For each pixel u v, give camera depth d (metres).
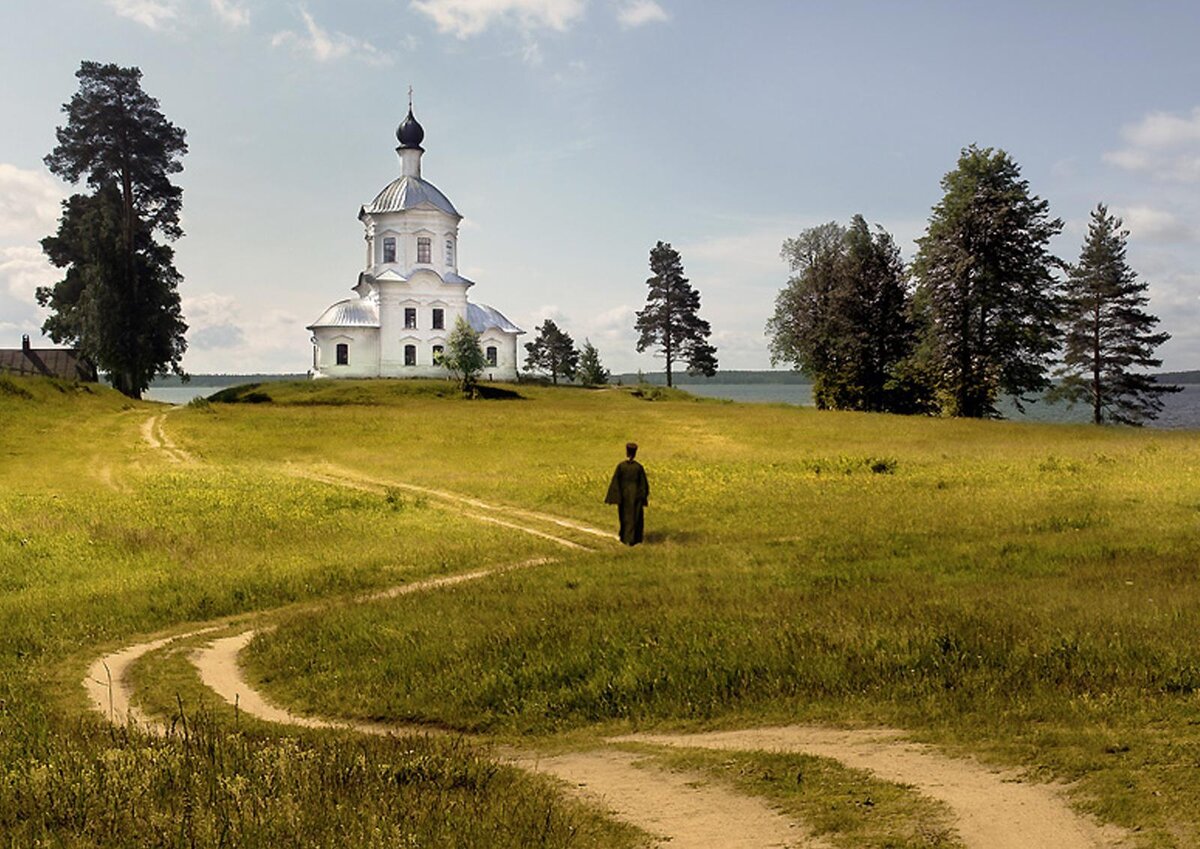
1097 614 11.23
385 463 40.03
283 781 6.76
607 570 17.08
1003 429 51.47
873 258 77.88
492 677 9.98
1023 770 6.73
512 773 7.19
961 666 9.42
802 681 9.33
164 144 70.75
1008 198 63.22
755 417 58.84
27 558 20.23
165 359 72.81
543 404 69.81
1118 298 78.44
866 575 15.44
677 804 6.42
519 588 15.45
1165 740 7.16
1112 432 49.44
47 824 6.17
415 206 93.94
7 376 57.88
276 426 51.34
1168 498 24.36
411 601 14.57
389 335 93.00
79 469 38.41
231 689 10.85
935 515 22.66
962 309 64.81
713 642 10.53
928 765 6.97
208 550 21.09
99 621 14.79
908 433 50.09
